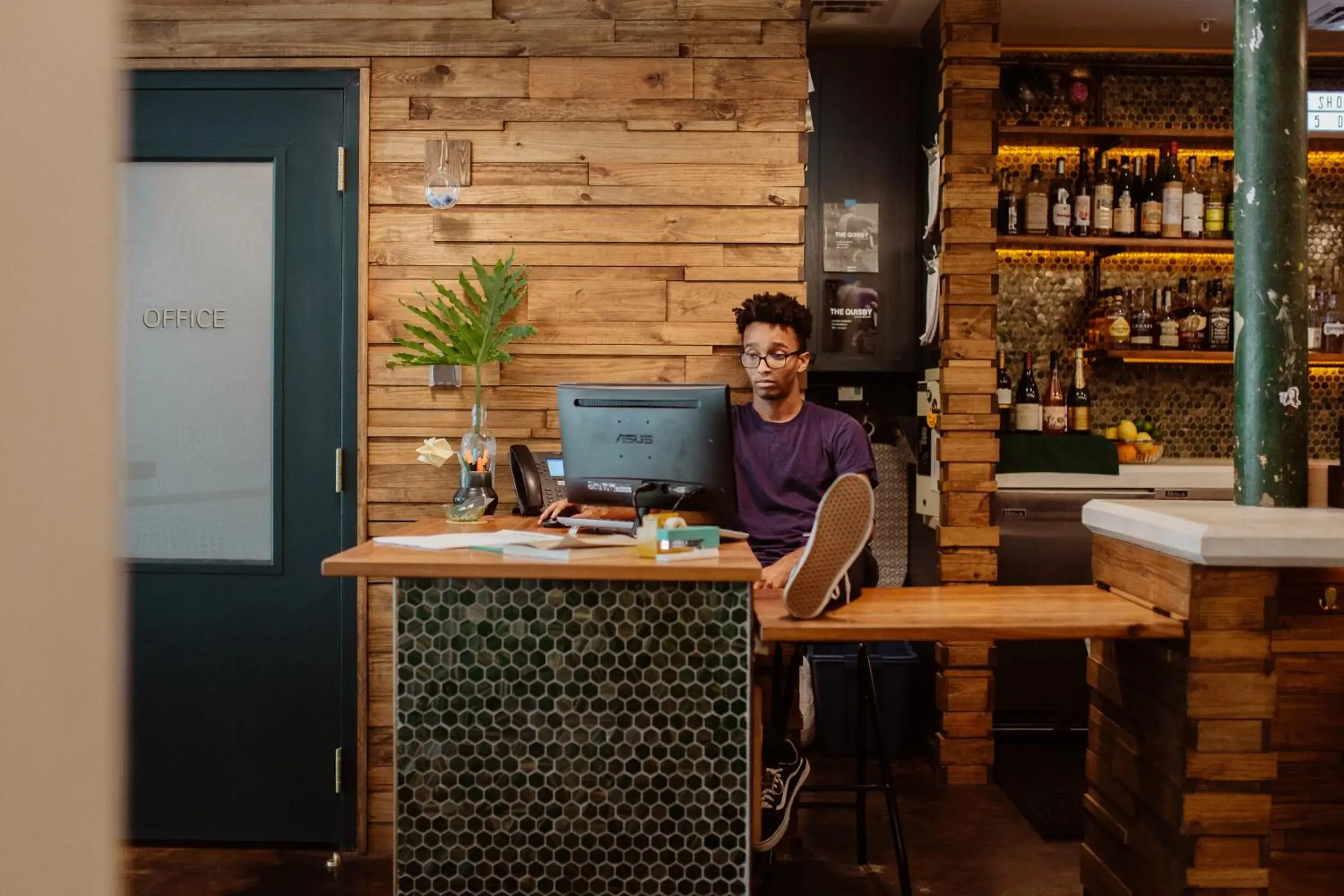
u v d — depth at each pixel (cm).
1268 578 222
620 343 338
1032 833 345
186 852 333
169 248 338
